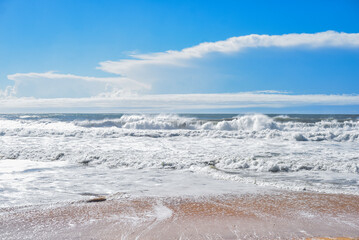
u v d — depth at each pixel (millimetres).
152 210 4469
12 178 6895
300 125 23641
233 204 4809
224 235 3441
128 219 4031
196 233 3504
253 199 5137
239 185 6316
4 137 15367
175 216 4168
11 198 5195
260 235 3443
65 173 7539
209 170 7707
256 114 25625
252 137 16172
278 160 9055
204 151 11211
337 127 22922
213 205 4750
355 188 6047
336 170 7816
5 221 3953
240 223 3863
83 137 15758
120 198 5219
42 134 16359
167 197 5285
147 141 14398
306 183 6484
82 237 3387
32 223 3873
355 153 10961
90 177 7102
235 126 23297
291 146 12938
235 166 8289
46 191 5730
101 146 12500
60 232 3543
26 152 10406
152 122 23781
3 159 9453
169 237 3379
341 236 3420
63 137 15648
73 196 5379
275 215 4219
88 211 4422
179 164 8508
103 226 3752
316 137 15633
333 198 5211
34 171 7746
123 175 7352
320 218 4082
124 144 13234
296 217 4121
